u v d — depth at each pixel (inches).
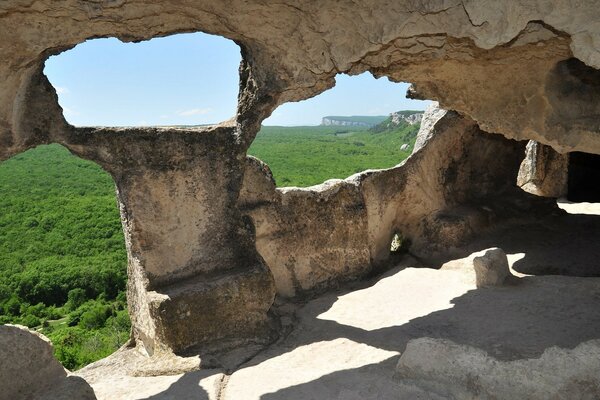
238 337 205.9
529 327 198.7
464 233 302.8
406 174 299.1
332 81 187.5
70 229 1082.7
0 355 137.3
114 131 192.4
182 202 207.9
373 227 286.2
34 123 175.9
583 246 288.5
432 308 231.8
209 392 172.2
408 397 154.6
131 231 199.0
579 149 174.1
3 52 146.1
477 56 166.2
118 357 216.4
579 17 124.2
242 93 202.1
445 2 136.7
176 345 195.8
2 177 1876.2
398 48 161.0
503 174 347.6
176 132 203.0
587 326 193.9
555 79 167.8
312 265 267.3
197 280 210.5
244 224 218.1
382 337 206.8
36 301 767.7
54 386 145.3
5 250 959.6
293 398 164.1
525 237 308.2
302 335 218.2
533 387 138.9
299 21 160.1
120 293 731.4
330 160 1957.4
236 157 211.0
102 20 150.0
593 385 133.2
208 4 153.4
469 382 149.3
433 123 307.3
